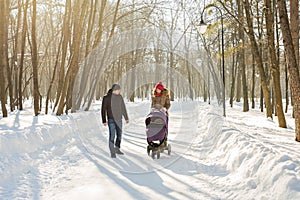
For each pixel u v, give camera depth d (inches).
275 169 171.0
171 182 207.2
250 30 557.6
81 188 193.5
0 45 428.5
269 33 486.0
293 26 446.3
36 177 215.0
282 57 879.1
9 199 170.7
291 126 501.0
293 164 169.9
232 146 257.9
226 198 174.2
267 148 212.7
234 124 459.8
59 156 282.8
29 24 884.6
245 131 360.8
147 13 711.7
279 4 314.0
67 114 572.1
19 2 638.5
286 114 877.2
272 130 408.2
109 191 187.8
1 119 423.8
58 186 197.5
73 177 218.4
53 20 1027.9
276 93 470.9
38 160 256.2
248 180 185.0
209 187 194.4
